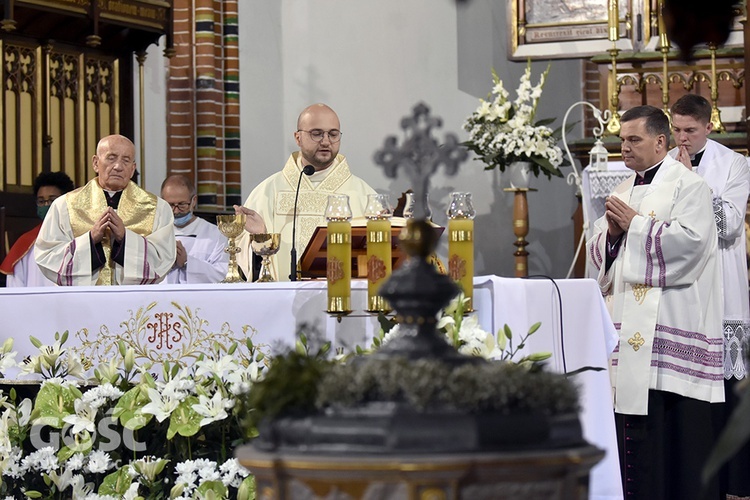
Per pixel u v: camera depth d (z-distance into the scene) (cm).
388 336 328
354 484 150
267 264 440
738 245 575
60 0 711
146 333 389
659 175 516
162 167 870
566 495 153
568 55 798
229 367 350
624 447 513
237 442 341
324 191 555
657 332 501
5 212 714
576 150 784
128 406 346
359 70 943
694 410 502
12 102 725
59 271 472
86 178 768
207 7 883
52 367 373
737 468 561
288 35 946
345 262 350
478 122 788
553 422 158
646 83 784
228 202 898
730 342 564
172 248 496
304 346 338
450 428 151
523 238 809
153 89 862
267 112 927
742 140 733
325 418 157
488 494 149
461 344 315
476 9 945
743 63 766
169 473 352
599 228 546
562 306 398
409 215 402
